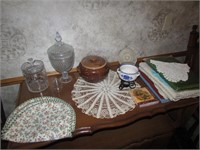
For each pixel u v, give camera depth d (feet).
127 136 3.72
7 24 2.85
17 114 2.61
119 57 3.83
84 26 3.30
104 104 2.83
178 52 4.44
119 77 3.30
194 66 4.26
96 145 3.52
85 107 2.76
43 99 2.84
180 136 4.11
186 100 2.97
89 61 3.10
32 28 3.01
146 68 3.50
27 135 2.32
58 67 3.15
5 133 2.33
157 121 4.04
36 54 3.31
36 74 3.28
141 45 4.00
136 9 3.47
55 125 2.46
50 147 3.40
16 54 3.17
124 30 3.64
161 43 4.16
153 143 3.81
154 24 3.80
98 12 3.25
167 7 3.67
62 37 3.29
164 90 3.04
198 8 3.92
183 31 4.16
